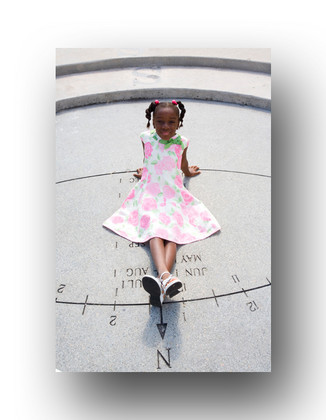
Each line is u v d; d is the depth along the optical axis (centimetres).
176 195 274
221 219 295
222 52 533
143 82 480
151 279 212
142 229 264
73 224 294
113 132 407
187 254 265
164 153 266
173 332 222
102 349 216
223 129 407
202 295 241
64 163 362
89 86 473
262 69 505
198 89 459
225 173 343
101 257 266
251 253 268
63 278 253
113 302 238
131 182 336
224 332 222
